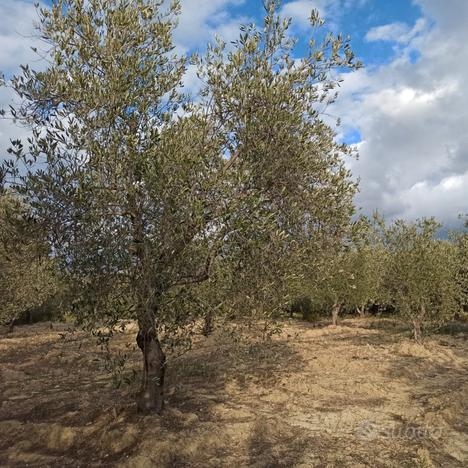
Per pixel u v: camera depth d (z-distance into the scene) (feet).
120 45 21.49
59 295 20.79
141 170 18.97
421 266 57.47
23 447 22.94
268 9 23.34
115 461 20.70
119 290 20.15
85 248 18.93
